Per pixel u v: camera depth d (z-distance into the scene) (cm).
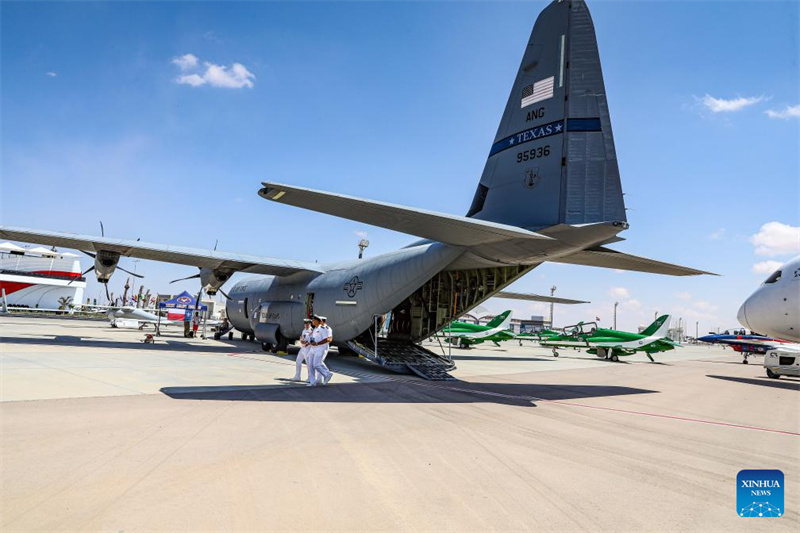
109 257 1439
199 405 626
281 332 1590
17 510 285
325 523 287
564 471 416
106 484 332
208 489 333
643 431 606
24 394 641
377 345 1279
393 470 397
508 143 988
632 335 2450
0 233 1247
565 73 897
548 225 877
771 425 702
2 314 3972
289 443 464
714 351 5641
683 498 362
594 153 849
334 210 772
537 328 8269
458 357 2044
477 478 386
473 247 1030
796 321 1338
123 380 805
